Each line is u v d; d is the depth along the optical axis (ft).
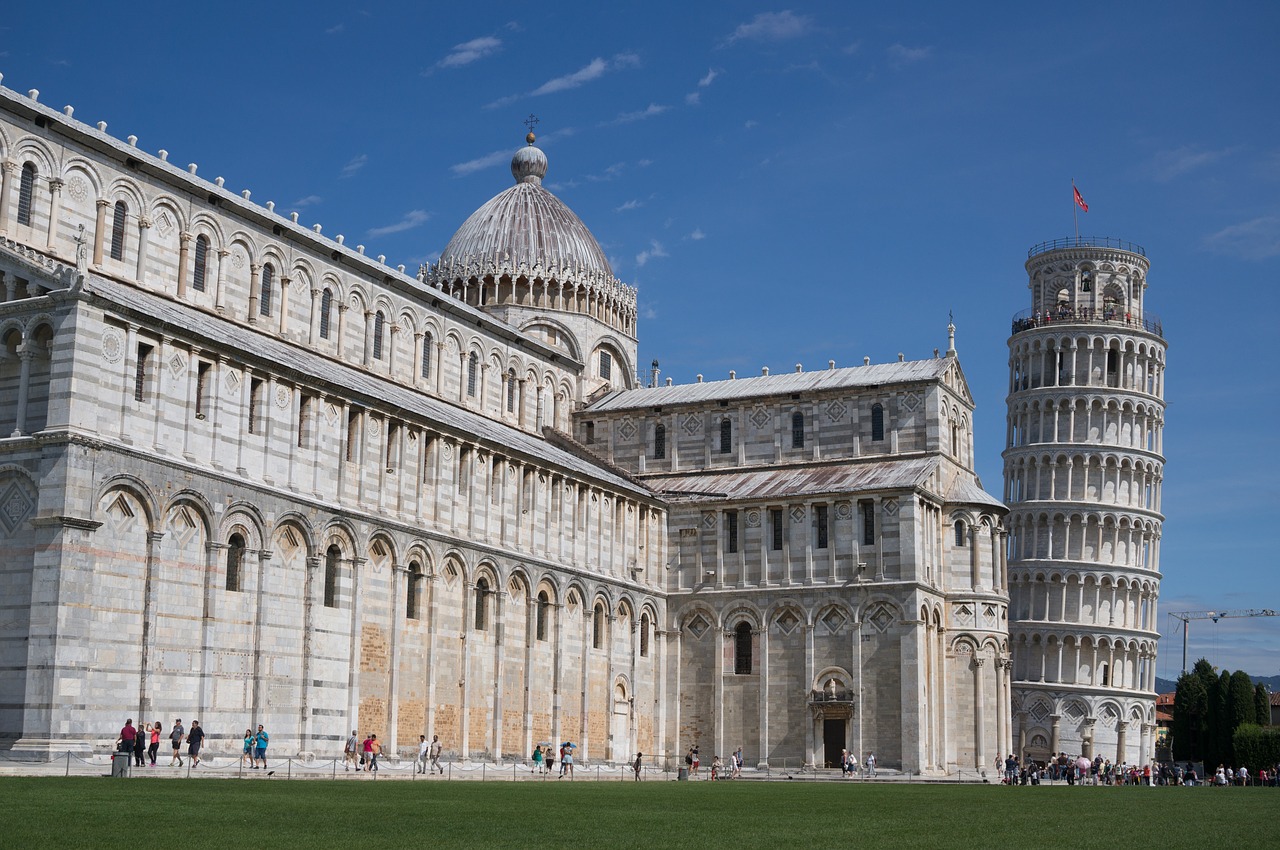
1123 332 538.88
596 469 352.28
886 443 360.89
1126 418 536.42
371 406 257.96
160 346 211.41
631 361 429.79
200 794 136.87
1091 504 523.29
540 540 307.78
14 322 201.36
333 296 307.78
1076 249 552.82
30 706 188.03
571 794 173.78
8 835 87.66
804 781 290.35
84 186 246.88
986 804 167.84
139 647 202.59
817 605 338.34
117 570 199.93
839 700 330.54
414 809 126.00
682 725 351.05
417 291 332.80
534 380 384.27
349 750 239.71
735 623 349.20
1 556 195.00
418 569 266.98
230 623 219.82
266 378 232.73
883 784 264.72
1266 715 542.16
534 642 300.40
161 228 262.67
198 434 218.18
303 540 237.66
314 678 236.63
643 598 348.18
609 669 331.57
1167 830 120.47
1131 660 521.65
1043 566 518.78
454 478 280.72
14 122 233.55
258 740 212.43
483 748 282.77
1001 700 349.61
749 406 378.73
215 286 274.16
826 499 342.03
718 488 364.79
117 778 164.96
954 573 350.23
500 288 400.88
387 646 256.52
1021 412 542.98
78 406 195.42
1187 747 530.27
